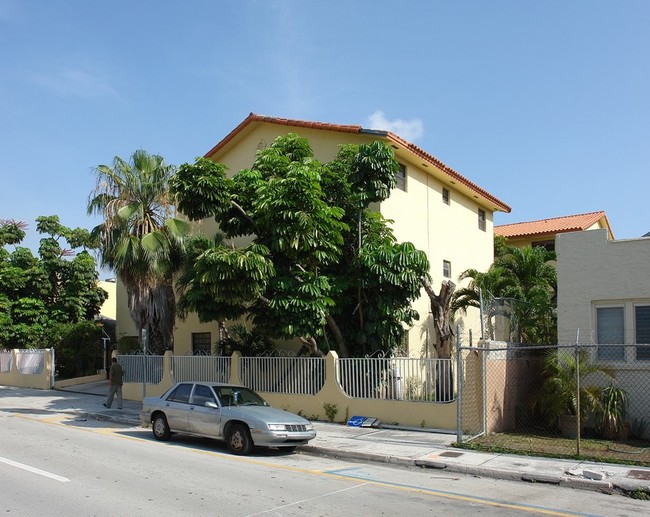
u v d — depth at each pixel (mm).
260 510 7332
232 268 14523
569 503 8055
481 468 9984
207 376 19109
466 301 20672
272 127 22625
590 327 13922
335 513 7266
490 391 13625
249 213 16719
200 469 9906
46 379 26938
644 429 12953
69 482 8727
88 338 30359
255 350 19453
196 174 15867
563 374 13297
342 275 17391
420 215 21516
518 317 17516
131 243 20578
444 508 7645
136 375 22031
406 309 17203
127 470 9711
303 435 11523
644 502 8203
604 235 13953
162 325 22125
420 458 10859
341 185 17234
